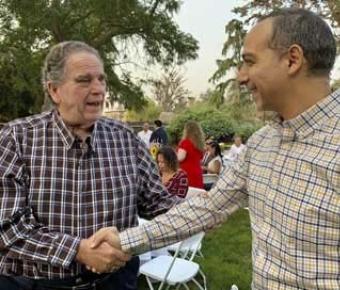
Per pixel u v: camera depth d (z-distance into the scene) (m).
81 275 1.67
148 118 31.30
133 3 18.80
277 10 1.32
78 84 1.65
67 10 18.05
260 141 1.44
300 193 1.22
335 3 11.03
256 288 1.36
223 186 1.59
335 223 1.17
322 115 1.24
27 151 1.68
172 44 20.52
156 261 3.76
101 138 1.78
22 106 21.38
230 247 5.73
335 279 1.18
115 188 1.75
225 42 15.00
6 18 18.59
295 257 1.23
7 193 1.62
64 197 1.67
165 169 4.60
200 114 20.20
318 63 1.25
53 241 1.61
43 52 18.42
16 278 1.67
